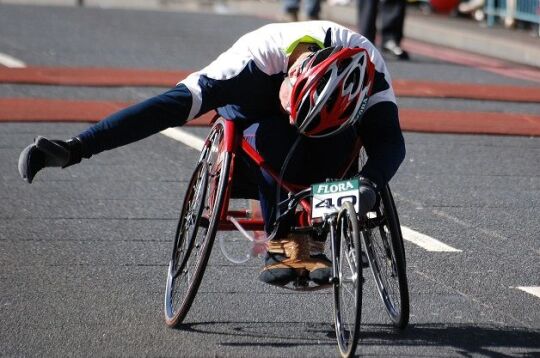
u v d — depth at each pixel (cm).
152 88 3331
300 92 1377
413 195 2341
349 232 1404
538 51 4250
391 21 4178
